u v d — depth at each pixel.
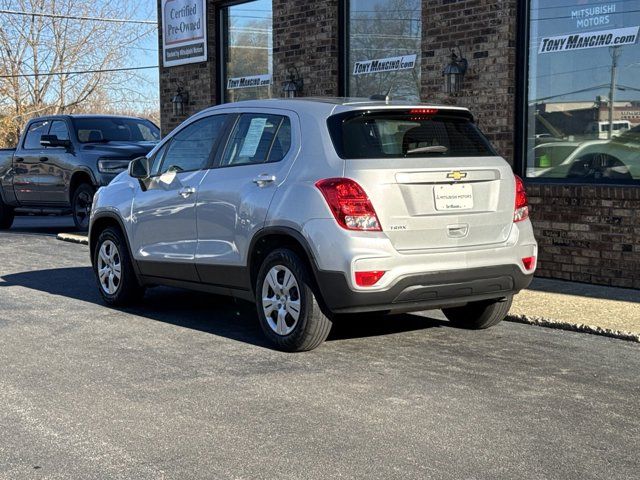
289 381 5.83
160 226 7.89
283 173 6.69
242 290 7.12
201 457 4.44
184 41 15.64
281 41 13.57
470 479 4.12
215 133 7.59
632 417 5.07
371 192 6.19
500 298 7.03
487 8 10.42
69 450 4.55
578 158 9.95
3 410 5.24
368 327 7.58
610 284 9.45
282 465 4.32
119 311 8.41
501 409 5.21
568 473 4.21
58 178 15.61
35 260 12.15
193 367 6.22
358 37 12.64
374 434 4.77
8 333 7.39
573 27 9.91
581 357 6.51
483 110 10.59
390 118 6.61
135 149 15.26
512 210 6.77
